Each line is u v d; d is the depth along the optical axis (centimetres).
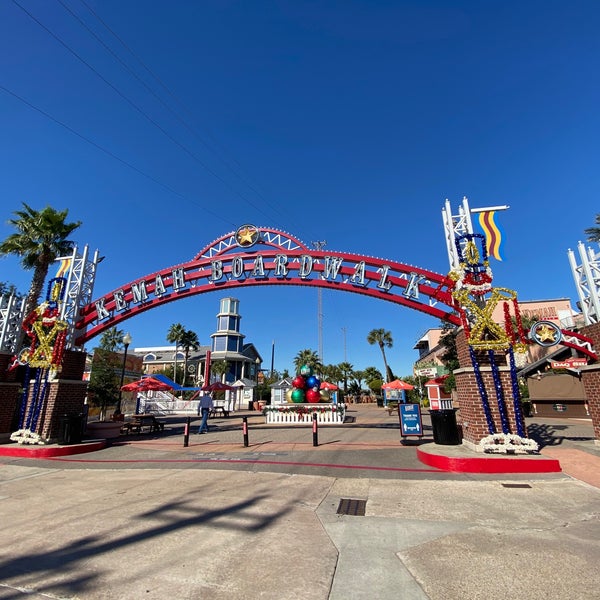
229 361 5431
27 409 1315
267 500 649
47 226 1948
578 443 1123
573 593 348
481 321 991
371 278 1316
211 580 379
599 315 1084
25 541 486
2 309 1428
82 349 1432
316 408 2233
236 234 1491
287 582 374
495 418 953
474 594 349
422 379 5078
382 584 369
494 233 1072
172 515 577
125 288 1491
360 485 744
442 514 570
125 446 1331
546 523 527
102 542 478
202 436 1580
